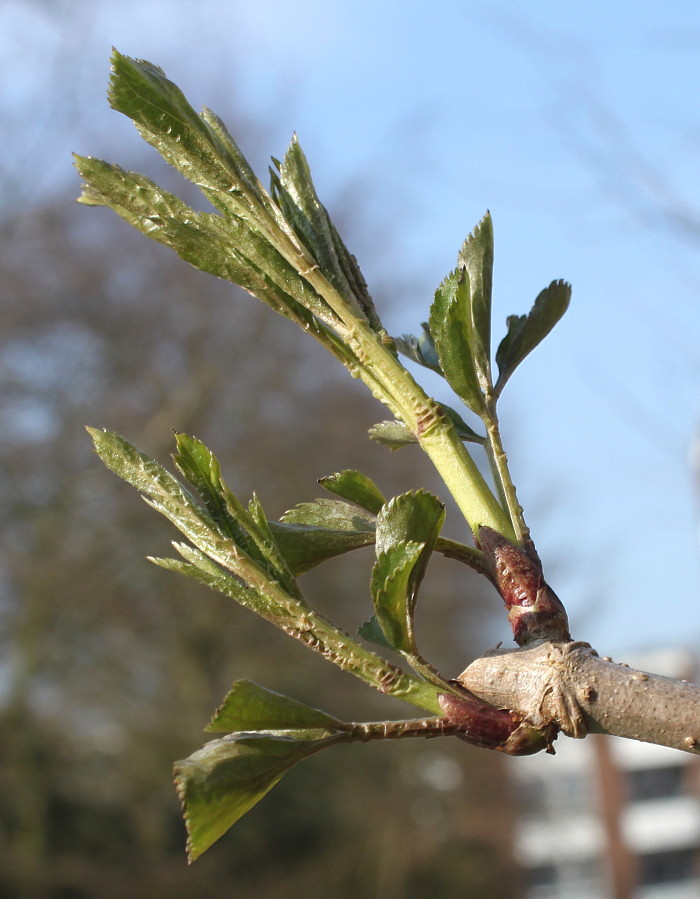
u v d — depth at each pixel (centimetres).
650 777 3397
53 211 1608
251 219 114
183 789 93
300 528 117
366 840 1884
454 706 98
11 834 1658
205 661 1745
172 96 113
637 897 3309
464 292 115
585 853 3306
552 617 101
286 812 1859
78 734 1752
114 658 1719
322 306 114
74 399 1711
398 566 99
